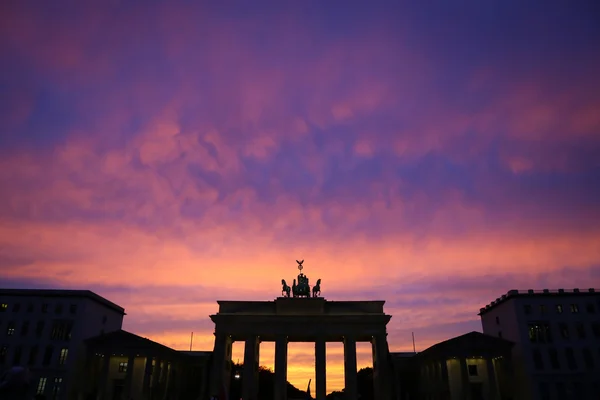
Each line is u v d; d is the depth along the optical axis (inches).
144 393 3430.1
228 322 3841.0
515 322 3656.5
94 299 3897.6
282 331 3799.2
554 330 3567.9
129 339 3624.5
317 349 3730.3
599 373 3410.4
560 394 3388.3
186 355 4170.8
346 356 3725.4
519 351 3575.3
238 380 4628.4
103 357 3816.4
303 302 3870.6
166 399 3794.3
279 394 3624.5
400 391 4141.2
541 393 3395.7
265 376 6412.4
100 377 3521.2
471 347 3489.2
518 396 3540.8
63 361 3535.9
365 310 3919.8
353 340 3759.8
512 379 3403.1
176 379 4042.8
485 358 3508.9
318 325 3814.0
